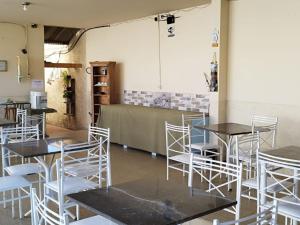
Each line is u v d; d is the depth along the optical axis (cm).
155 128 631
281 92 516
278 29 512
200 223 322
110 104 788
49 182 338
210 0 580
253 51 546
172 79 682
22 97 833
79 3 599
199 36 622
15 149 350
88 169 356
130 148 706
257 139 407
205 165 301
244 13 554
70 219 355
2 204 399
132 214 189
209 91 599
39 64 848
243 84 564
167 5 614
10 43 806
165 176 514
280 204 284
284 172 415
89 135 461
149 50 725
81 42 924
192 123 572
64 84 993
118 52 806
